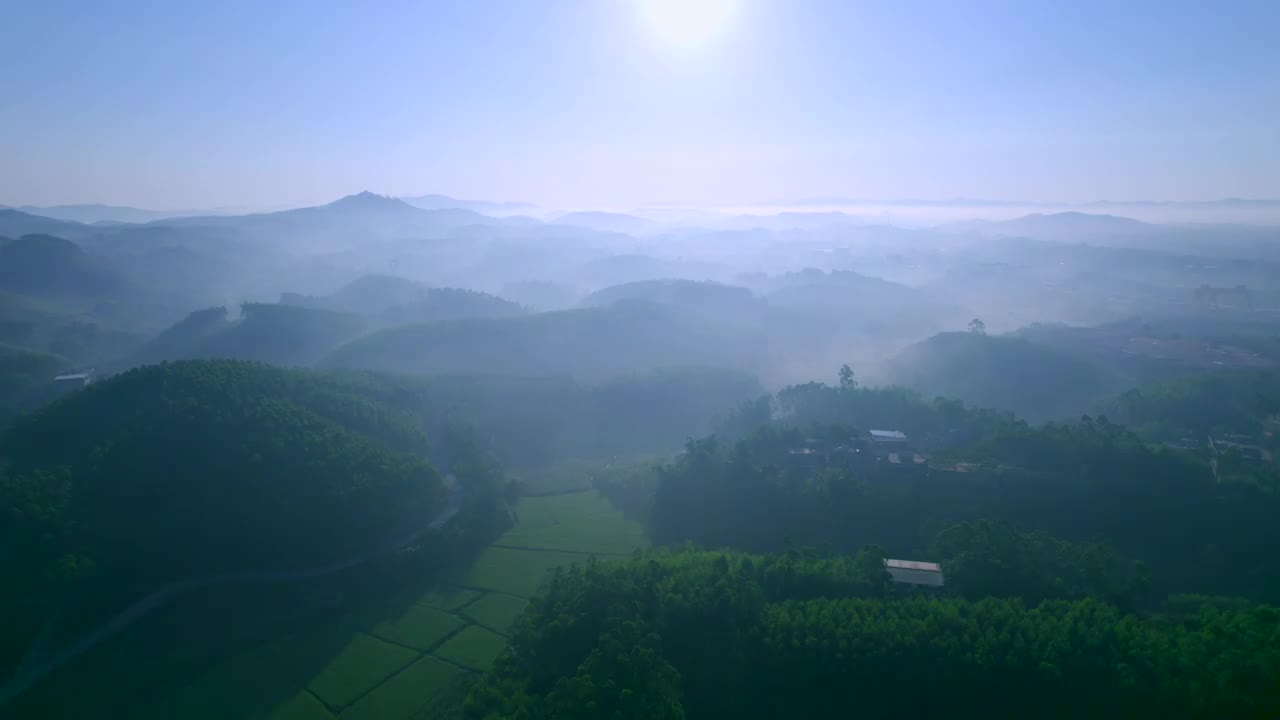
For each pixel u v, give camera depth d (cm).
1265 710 7300
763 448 14700
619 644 7988
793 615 8938
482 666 9456
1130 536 11775
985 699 8069
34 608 9600
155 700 8944
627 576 9869
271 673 9431
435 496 13850
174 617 10338
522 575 11862
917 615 8900
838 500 12788
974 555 10088
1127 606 9569
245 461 11881
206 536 11150
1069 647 8081
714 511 13238
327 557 11719
